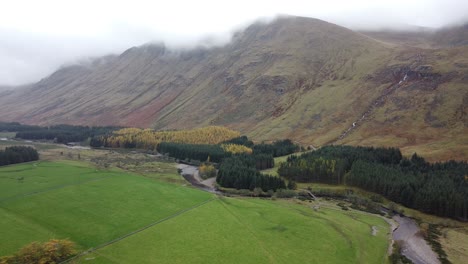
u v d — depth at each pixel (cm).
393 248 10806
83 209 12900
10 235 10181
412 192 14725
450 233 12362
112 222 11769
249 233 11244
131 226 11519
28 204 13238
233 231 11375
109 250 9656
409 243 11312
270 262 9344
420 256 10344
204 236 10912
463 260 10150
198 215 12838
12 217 11769
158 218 12388
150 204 13912
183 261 9206
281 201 15425
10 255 8650
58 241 9269
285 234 11212
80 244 9944
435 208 13925
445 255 10431
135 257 9312
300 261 9488
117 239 10438
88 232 10831
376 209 14862
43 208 12825
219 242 10481
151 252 9669
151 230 11256
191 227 11644
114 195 14888
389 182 15675
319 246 10419
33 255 8556
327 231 11519
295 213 13275
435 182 15138
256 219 12550
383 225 12838
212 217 12669
